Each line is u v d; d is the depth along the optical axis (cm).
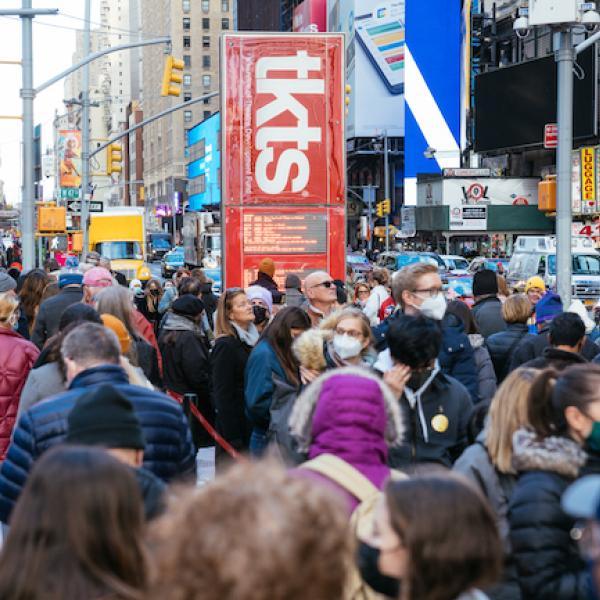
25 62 6078
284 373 1791
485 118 15212
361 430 981
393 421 1038
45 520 636
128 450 940
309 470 964
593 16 3869
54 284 2903
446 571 636
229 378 2114
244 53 3788
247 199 3838
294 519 518
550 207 4134
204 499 534
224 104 3800
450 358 1770
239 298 2133
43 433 1173
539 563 891
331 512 532
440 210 14838
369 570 743
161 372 2445
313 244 3862
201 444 2445
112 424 930
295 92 3812
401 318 1383
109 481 649
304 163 3834
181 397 2444
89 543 634
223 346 2111
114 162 8700
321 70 3812
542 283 3212
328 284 2314
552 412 1013
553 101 14150
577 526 906
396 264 11650
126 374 1255
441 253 16238
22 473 1178
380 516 672
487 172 15675
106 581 632
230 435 2116
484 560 645
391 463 1384
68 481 642
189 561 516
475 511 650
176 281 5016
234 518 516
